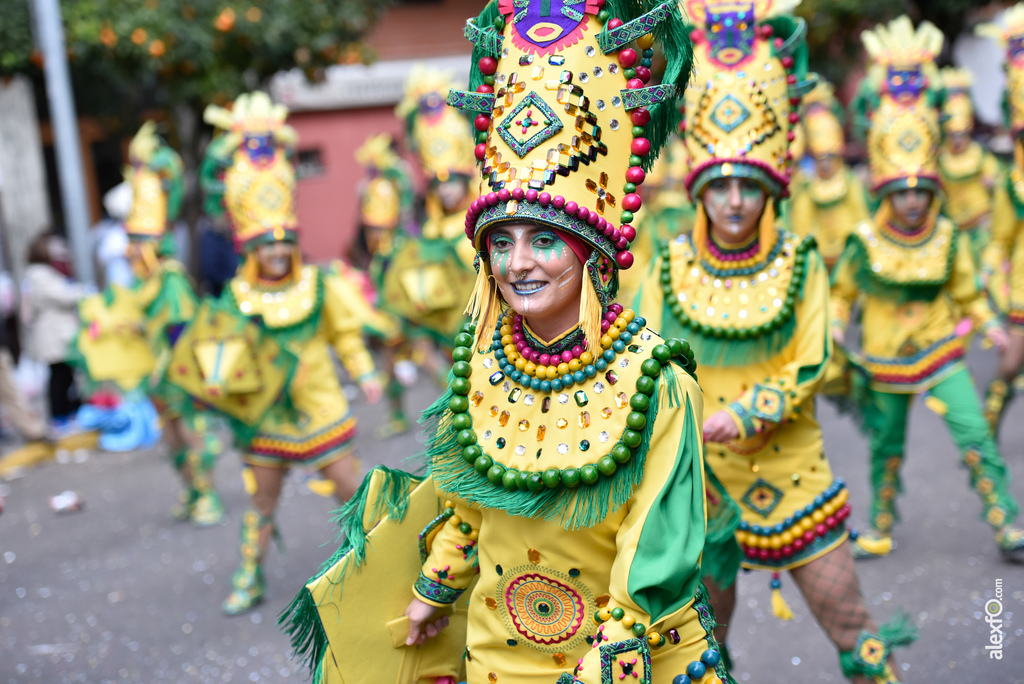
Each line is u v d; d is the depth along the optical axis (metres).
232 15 9.59
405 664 2.34
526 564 2.04
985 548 4.80
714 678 1.93
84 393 7.12
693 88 3.13
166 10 9.39
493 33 2.03
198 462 6.48
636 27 1.92
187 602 5.07
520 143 1.90
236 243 4.82
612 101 1.95
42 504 7.26
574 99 1.89
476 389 2.10
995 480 4.61
